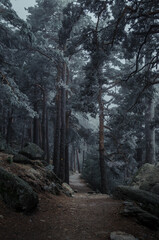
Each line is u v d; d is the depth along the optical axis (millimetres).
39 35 17172
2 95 12406
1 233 3666
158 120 15953
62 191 9977
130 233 4602
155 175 10180
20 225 4309
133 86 13297
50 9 19828
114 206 6965
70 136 22828
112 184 21281
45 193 7754
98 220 5617
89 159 29203
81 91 13312
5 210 4672
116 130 17516
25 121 27156
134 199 7320
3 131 26828
